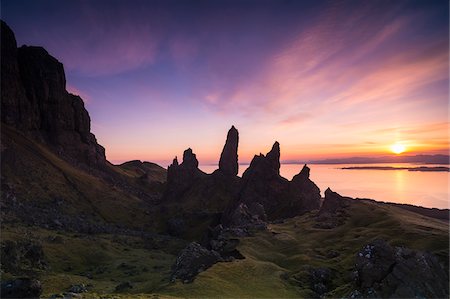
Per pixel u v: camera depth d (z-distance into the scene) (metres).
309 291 108.75
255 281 111.44
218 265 121.88
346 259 133.88
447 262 110.69
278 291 105.00
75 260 198.38
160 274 172.12
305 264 134.38
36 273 154.12
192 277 115.12
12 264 157.62
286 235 178.00
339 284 116.00
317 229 186.25
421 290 93.94
